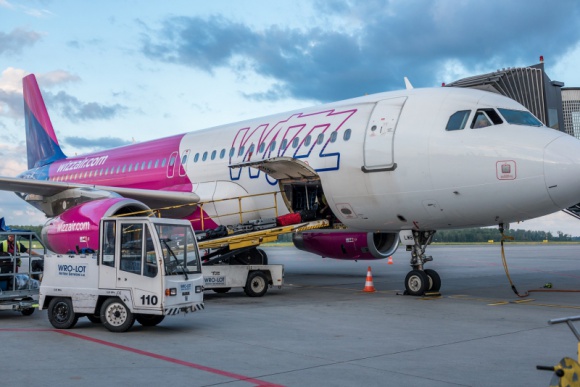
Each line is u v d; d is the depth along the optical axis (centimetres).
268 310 1137
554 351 734
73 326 937
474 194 1190
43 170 2608
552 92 1773
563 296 1392
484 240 12681
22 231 1142
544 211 1162
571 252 4744
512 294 1435
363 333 871
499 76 1678
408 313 1088
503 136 1174
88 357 706
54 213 1728
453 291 1508
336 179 1375
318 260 3641
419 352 729
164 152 1923
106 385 574
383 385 571
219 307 1188
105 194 1540
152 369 641
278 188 1516
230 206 1636
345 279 1981
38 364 668
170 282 869
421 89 1366
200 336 849
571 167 1091
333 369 638
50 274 952
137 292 870
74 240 1409
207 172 1727
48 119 2702
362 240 1733
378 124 1326
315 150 1423
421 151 1240
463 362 671
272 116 1673
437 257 3753
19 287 1114
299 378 598
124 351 743
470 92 1286
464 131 1213
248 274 1389
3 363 674
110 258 897
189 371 632
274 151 1535
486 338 827
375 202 1334
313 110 1548
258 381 586
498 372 621
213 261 1448
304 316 1052
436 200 1243
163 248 885
